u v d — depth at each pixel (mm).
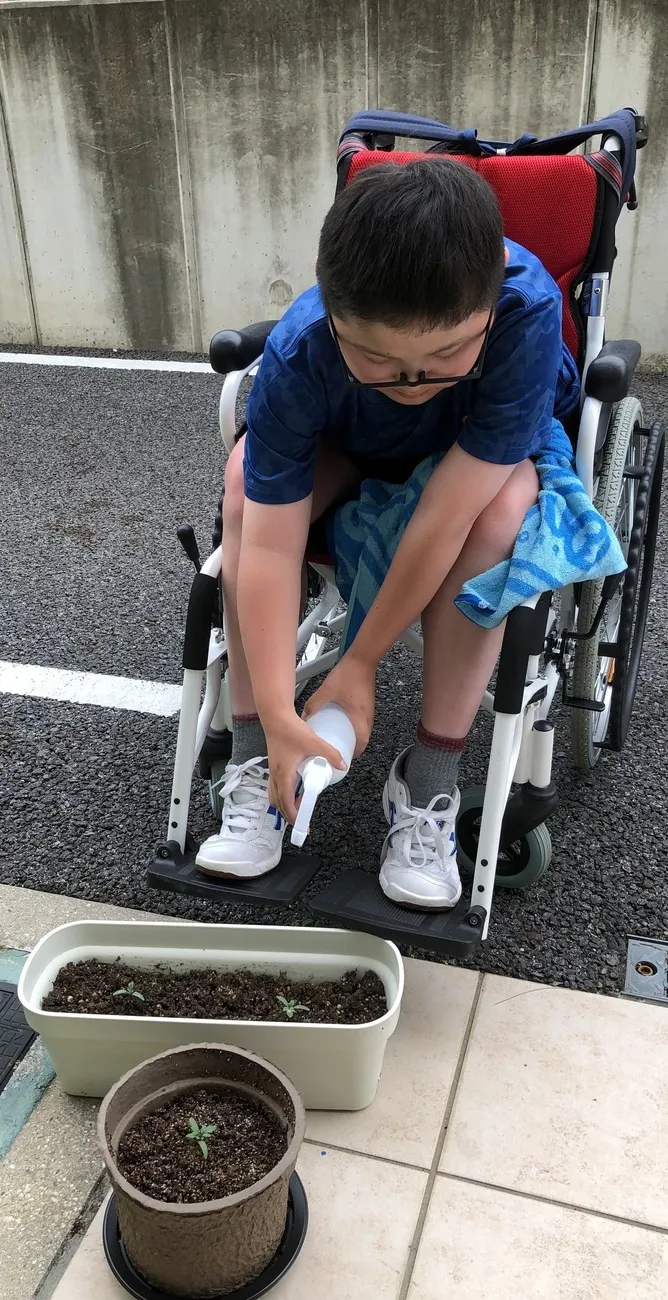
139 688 2197
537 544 1262
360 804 1843
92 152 4375
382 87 4012
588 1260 1110
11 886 1645
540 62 3836
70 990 1296
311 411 1244
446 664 1355
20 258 4699
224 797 1438
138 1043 1202
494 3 3770
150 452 3508
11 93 4324
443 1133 1245
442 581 1291
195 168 4312
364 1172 1197
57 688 2203
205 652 1374
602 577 1454
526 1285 1087
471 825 1583
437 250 973
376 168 1097
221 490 3201
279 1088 1094
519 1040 1369
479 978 1469
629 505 1774
